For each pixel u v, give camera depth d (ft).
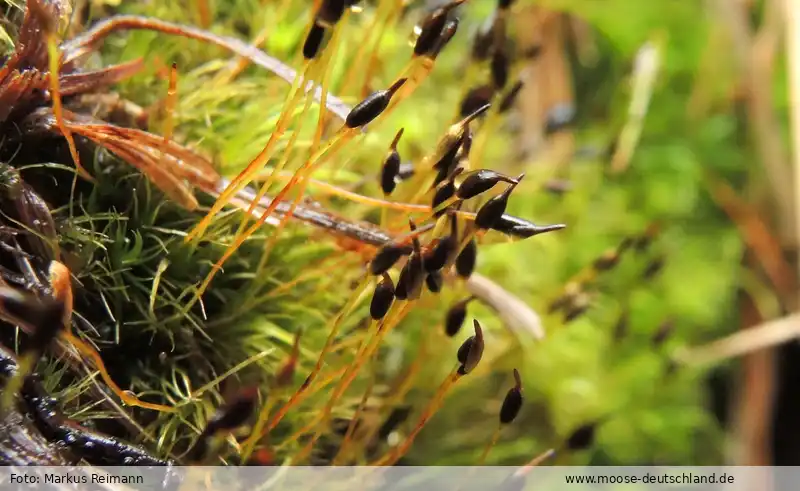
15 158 0.22
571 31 0.34
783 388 0.29
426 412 0.22
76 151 0.21
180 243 0.22
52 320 0.20
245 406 0.20
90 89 0.22
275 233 0.22
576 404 0.27
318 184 0.22
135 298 0.22
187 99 0.23
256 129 0.23
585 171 0.30
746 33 0.33
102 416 0.21
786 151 0.32
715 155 0.32
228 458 0.22
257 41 0.24
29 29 0.21
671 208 0.31
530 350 0.26
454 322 0.22
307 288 0.24
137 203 0.22
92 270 0.22
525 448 0.26
